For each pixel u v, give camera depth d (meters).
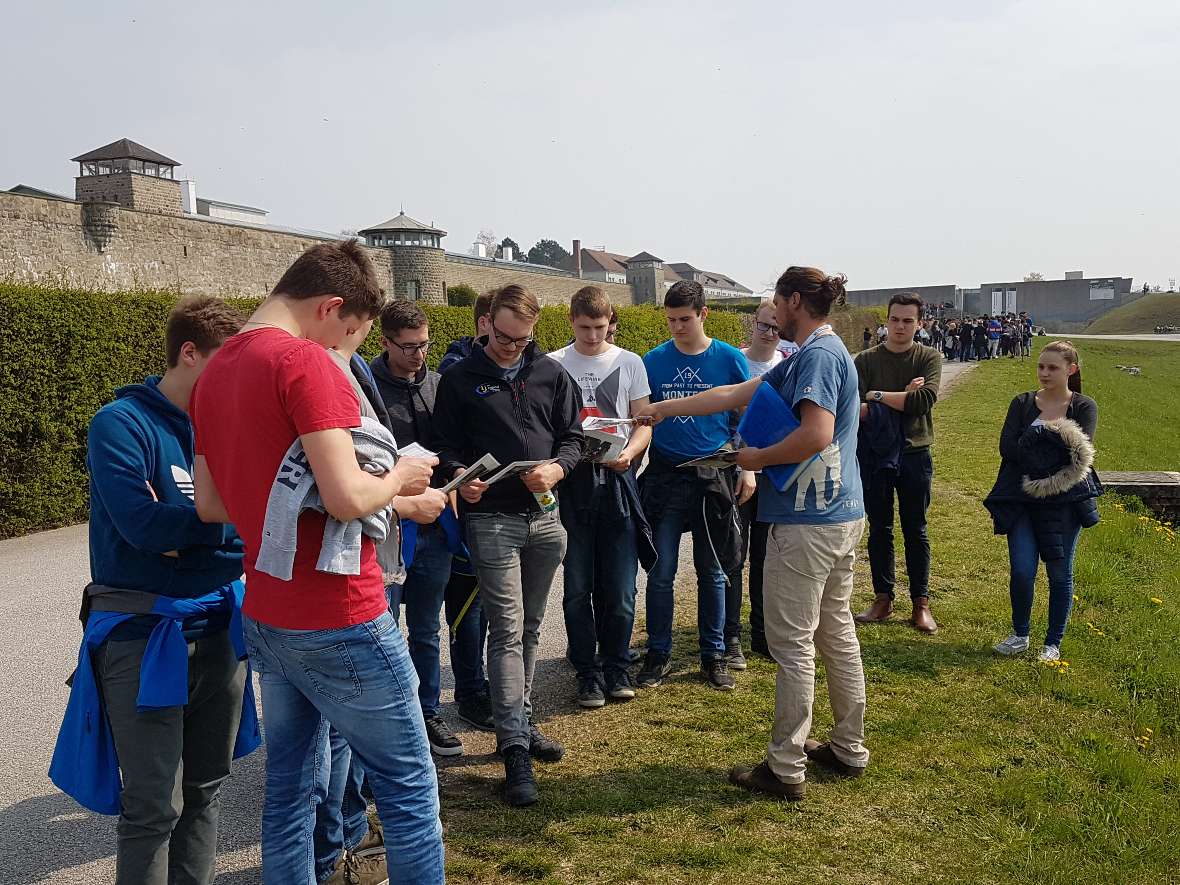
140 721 2.59
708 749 4.33
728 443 5.09
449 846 3.48
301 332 2.50
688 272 115.62
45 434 10.33
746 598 6.94
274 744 2.62
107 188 36.66
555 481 4.01
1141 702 5.00
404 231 45.53
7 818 3.80
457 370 4.16
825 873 3.31
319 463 2.29
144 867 2.60
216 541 2.66
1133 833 3.62
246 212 55.22
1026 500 5.58
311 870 2.73
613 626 4.91
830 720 4.67
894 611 6.44
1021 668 5.36
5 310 9.85
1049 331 110.38
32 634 6.43
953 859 3.41
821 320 3.91
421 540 4.16
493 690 3.98
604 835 3.56
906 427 6.03
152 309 11.90
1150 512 11.12
